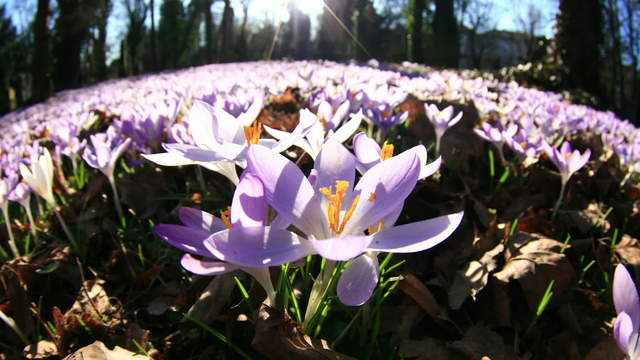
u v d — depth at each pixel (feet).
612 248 1.10
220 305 0.82
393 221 0.57
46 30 11.62
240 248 0.47
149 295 0.97
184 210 0.55
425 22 18.35
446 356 0.78
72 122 1.70
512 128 1.30
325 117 1.06
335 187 0.59
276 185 0.53
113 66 26.11
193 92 2.96
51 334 0.82
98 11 16.48
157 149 1.31
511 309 0.89
